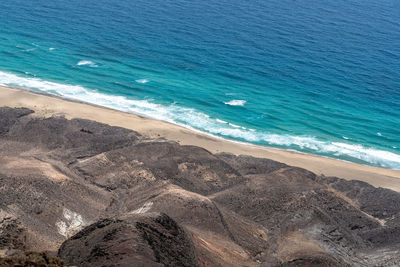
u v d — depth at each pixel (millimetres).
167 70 143000
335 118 126188
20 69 131750
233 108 124312
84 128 97750
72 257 52125
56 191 68562
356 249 73250
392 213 83875
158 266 47281
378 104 138625
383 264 69375
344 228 76250
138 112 116312
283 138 113125
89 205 70375
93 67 138875
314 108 130375
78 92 122875
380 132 122125
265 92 136375
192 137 105500
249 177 85562
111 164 82938
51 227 62500
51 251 56438
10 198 63375
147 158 85875
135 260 47219
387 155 112000
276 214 76312
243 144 107938
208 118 117750
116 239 51000
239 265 60625
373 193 88938
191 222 66938
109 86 128375
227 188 82562
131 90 127562
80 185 73250
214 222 67750
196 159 87438
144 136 100688
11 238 55969
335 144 113500
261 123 118562
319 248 69250
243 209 77500
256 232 72125
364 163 107625
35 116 102375
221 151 101000
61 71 133875
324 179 93375
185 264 52125
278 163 94188
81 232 56375
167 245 53094
